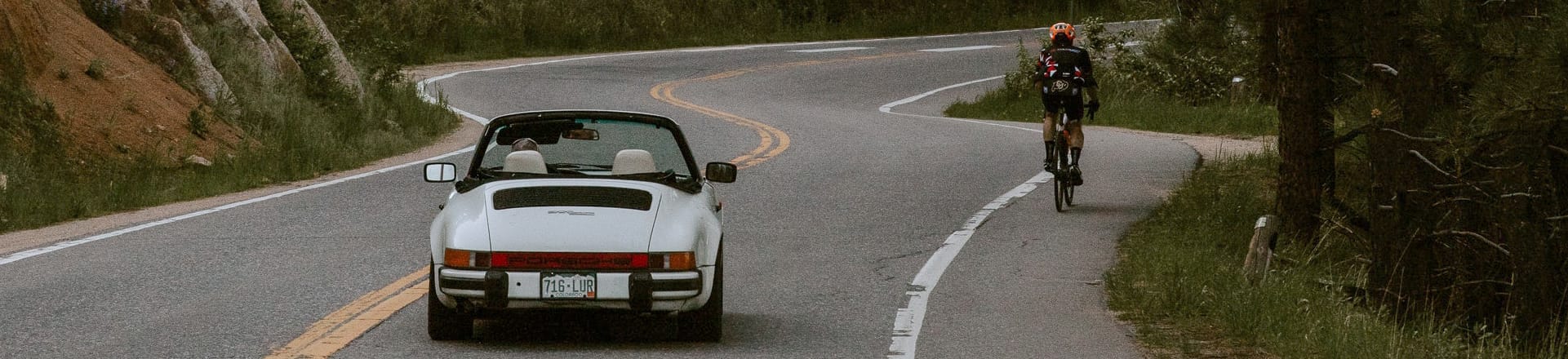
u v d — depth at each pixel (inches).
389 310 310.3
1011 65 1589.6
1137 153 728.3
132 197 518.6
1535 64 255.8
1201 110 984.3
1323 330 291.0
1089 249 417.1
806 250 414.3
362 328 289.9
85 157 583.2
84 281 346.9
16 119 569.6
